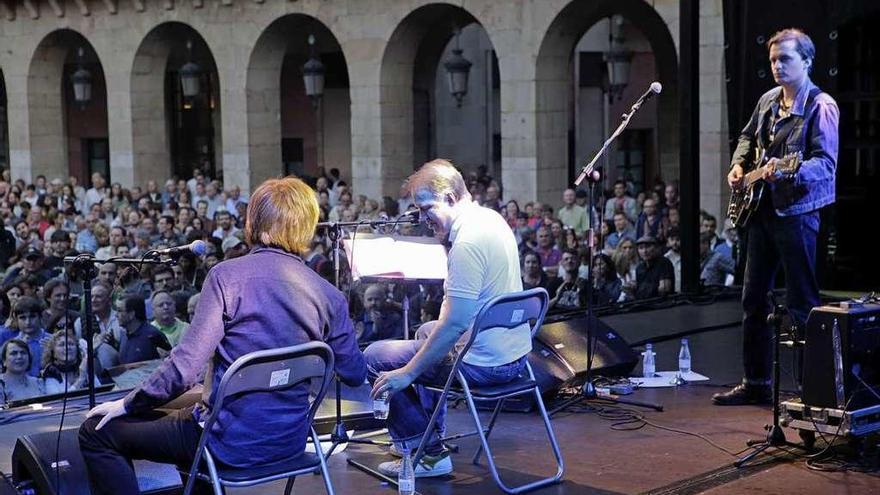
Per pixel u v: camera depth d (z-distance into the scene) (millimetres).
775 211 6312
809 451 5938
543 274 11836
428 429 5312
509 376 5484
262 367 4324
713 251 13031
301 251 4645
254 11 21688
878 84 10055
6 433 6121
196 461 4305
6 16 25750
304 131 25625
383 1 19922
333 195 20109
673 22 16703
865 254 10164
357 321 9711
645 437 6277
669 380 7465
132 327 8664
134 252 15562
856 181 10172
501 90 18766
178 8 22750
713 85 15922
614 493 5402
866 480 5520
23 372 8219
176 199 20969
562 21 18078
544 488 5488
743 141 6648
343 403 6137
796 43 6223
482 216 5344
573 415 6746
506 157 18844
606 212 16672
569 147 23219
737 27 10156
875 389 5801
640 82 22922
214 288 4426
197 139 26844
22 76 25734
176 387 4297
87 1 24078
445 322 5191
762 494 5340
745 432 6316
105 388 7199
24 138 25891
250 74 21953
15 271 13562
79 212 20328
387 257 6062
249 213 4617
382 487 5566
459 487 5547
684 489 5426
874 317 5777
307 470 4508
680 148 10523
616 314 9797
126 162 24062
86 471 4723
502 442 6254
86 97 24219
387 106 20297
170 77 26844
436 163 5449
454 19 20109
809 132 6277
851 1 9664
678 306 10227
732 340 8742
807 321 5820
